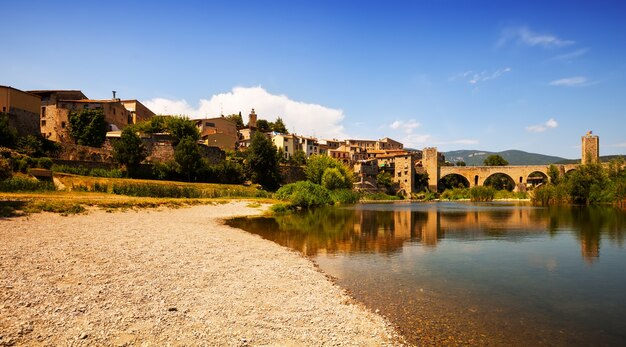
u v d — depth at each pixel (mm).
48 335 9656
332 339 10828
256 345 10102
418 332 11789
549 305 14906
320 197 79812
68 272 15570
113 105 97062
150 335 10203
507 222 46406
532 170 139250
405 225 42469
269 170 101938
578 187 83750
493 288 17156
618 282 18516
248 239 29094
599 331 12336
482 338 11492
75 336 9711
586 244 29844
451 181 159625
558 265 22203
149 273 16484
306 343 10438
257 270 18688
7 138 61031
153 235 27453
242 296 14328
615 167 86438
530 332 12117
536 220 48750
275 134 146250
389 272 19766
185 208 52125
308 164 116750
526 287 17438
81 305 11852
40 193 48844
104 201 45125
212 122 130125
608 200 78875
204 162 87188
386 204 94125
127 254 20000
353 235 33719
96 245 21828
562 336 11867
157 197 61000
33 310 11125
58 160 65625
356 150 177375
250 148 102312
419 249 26953
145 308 12141
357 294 15648
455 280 18422
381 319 12773
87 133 84375
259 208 59531
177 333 10477
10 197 40406
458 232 36625
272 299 14219
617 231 37406
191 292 14312
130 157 75250
